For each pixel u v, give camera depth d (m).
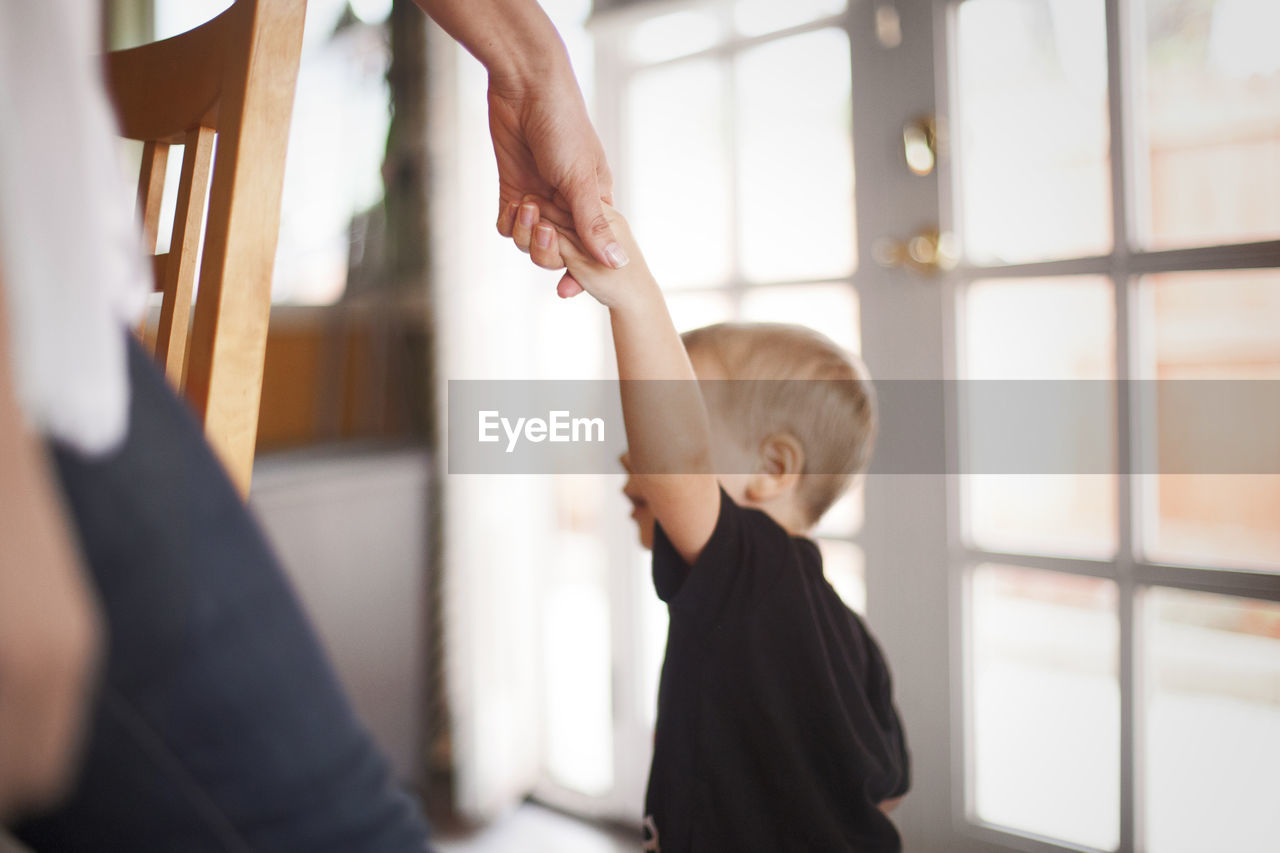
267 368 1.69
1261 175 1.06
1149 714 1.16
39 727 0.19
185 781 0.30
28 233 0.25
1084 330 1.16
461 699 1.54
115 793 0.29
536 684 1.67
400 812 0.35
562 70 0.60
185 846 0.30
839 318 1.30
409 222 1.60
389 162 1.61
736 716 0.71
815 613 0.74
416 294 1.60
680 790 0.71
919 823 1.28
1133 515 1.13
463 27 0.58
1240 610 1.10
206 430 0.49
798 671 0.71
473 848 1.51
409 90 1.58
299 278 1.73
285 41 0.51
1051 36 1.13
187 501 0.30
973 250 1.20
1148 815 1.17
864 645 0.84
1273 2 1.04
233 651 0.31
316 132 1.70
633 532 1.56
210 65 0.53
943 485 1.22
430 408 1.58
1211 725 1.13
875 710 0.84
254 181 0.50
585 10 1.50
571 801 1.61
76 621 0.19
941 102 1.18
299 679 0.33
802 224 1.34
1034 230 1.16
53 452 0.26
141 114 0.59
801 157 1.33
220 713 0.30
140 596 0.28
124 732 0.29
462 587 1.53
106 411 0.26
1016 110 1.16
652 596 1.55
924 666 1.26
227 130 0.50
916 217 1.21
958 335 1.21
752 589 0.70
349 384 1.69
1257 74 1.05
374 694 1.46
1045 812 1.23
